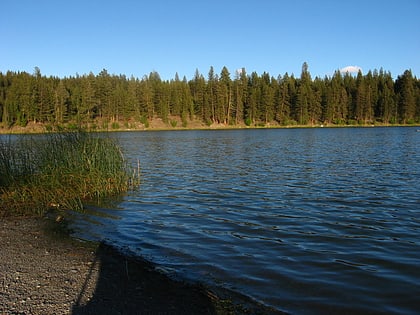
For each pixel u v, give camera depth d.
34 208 11.87
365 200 12.89
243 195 14.02
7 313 5.29
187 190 15.14
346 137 53.31
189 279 6.59
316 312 5.47
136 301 5.76
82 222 10.54
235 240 8.77
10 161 13.31
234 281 6.51
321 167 21.52
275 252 7.92
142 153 32.03
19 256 7.66
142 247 8.34
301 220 10.50
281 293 6.06
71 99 74.00
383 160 24.61
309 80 105.81
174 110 98.06
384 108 97.00
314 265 7.19
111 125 87.44
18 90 74.62
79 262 7.37
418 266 7.11
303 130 81.19
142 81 107.88
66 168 13.78
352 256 7.66
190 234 9.31
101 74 110.06
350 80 111.56
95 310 5.44
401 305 5.66
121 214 11.44
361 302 5.75
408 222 10.19
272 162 24.39
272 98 97.19
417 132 66.62
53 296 5.85
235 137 57.75
